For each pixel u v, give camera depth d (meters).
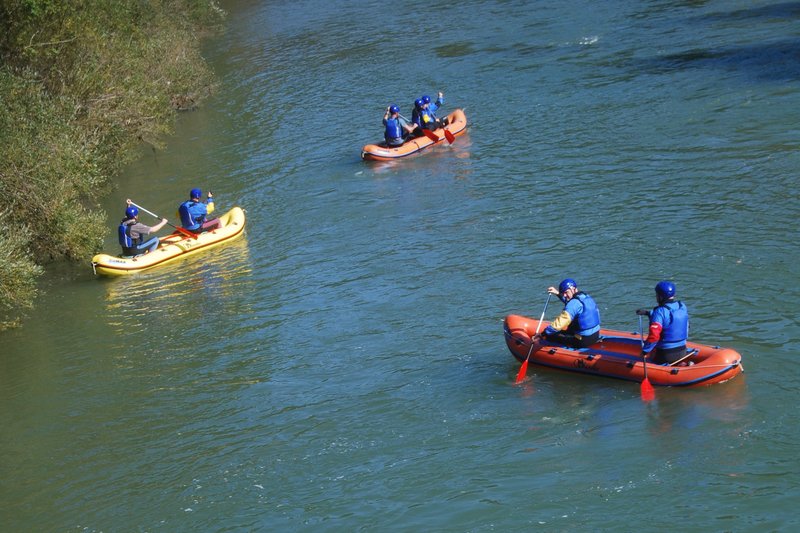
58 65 30.30
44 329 21.12
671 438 13.46
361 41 52.81
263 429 15.61
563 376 15.78
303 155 33.31
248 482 14.05
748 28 42.19
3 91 25.55
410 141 32.12
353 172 30.69
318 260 23.52
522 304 19.14
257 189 30.08
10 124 24.59
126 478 14.65
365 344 18.42
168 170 33.31
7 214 23.28
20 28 28.30
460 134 32.88
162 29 45.09
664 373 14.55
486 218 24.59
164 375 18.27
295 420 15.76
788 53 36.69
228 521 13.09
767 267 19.08
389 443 14.59
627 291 18.92
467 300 19.75
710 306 17.70
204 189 30.69
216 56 53.62
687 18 46.28
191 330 20.23
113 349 19.72
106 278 23.94
